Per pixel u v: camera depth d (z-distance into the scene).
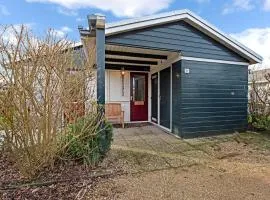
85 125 4.35
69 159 4.36
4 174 4.00
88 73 4.60
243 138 6.93
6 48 3.50
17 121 3.58
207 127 7.30
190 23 6.90
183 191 3.42
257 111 8.87
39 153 3.82
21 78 3.49
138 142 6.40
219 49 7.47
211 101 7.37
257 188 3.53
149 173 4.14
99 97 4.99
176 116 7.28
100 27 5.07
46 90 3.76
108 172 4.12
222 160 4.91
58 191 3.40
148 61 8.94
